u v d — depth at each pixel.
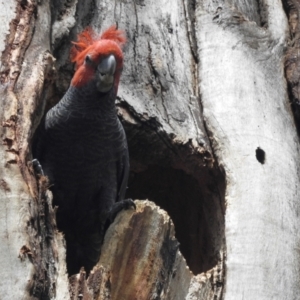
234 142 10.47
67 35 10.71
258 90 11.33
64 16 10.94
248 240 9.41
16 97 8.31
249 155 10.31
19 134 7.94
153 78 11.23
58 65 11.02
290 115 11.43
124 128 10.74
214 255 10.27
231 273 9.12
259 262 9.23
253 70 11.60
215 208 10.55
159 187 12.48
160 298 8.31
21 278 6.58
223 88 11.19
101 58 9.78
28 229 7.02
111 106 10.02
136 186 12.75
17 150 7.70
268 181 10.09
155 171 12.32
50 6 10.55
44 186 7.74
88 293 7.33
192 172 10.82
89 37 10.70
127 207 9.16
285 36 12.45
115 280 8.23
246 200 9.80
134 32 11.77
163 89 11.13
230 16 12.26
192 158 10.57
